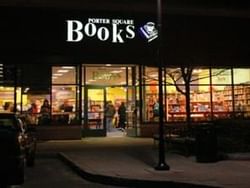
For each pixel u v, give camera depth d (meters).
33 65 27.86
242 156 16.45
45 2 26.88
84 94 29.31
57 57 27.59
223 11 29.17
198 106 29.42
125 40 28.19
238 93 30.05
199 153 15.80
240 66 29.97
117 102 31.05
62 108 28.17
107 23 28.05
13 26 27.27
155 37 24.84
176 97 29.05
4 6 27.09
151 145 23.52
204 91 29.58
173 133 21.64
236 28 29.84
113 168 14.82
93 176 13.58
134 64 28.58
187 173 13.41
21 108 27.67
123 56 28.20
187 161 16.20
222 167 14.52
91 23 27.91
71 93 28.33
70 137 27.80
